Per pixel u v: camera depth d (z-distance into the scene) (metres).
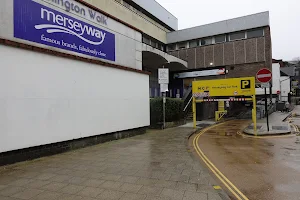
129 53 12.14
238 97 15.30
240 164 6.62
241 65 26.19
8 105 6.29
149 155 7.49
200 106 24.09
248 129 14.58
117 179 5.01
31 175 5.31
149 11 27.20
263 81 13.13
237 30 26.44
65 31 8.48
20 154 6.60
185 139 11.00
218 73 27.41
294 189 4.59
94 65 9.46
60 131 7.81
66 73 8.15
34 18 7.38
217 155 7.89
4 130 6.18
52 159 6.92
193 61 29.06
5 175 5.32
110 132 10.23
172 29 33.16
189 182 4.82
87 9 9.59
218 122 20.83
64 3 8.52
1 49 6.18
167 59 24.03
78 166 6.11
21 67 6.66
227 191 4.52
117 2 21.34
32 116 6.91
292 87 62.28
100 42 10.19
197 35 28.91
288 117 25.78
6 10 6.58
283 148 8.91
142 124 12.65
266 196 4.25
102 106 9.80
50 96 7.52
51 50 7.52
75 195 4.12
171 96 30.72
